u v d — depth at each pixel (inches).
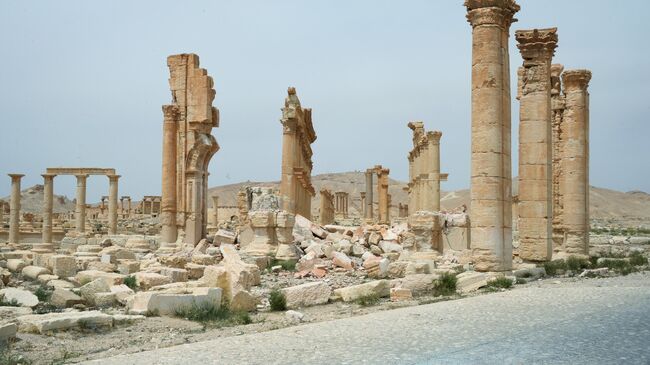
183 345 469.7
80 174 2239.2
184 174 1513.3
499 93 843.4
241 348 450.0
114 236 1909.4
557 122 1288.1
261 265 1141.1
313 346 451.2
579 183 1217.4
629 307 574.6
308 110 2223.2
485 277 797.2
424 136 1851.6
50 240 2096.5
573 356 401.4
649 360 388.8
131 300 659.4
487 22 844.6
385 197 2677.2
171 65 1537.9
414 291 768.9
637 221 3730.3
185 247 1464.1
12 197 2118.6
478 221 839.7
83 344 507.5
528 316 542.6
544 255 991.6
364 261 1186.6
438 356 409.7
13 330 519.2
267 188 1379.2
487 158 837.2
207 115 1503.4
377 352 426.0
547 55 1017.5
